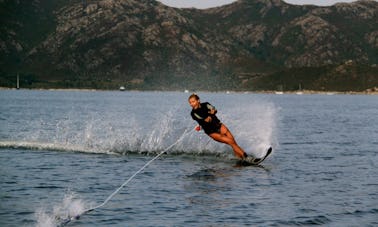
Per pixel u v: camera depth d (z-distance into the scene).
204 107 24.86
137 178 20.56
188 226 13.85
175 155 27.56
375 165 24.66
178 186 18.98
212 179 20.50
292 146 33.22
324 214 15.12
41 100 165.88
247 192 18.02
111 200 16.62
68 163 24.16
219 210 15.49
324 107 140.50
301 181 20.17
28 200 16.47
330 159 26.83
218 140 25.03
